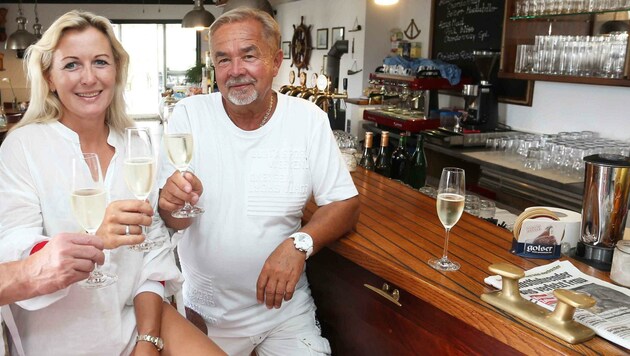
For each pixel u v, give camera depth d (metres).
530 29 4.37
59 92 1.52
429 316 1.58
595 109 4.06
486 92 4.61
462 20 5.59
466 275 1.52
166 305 1.70
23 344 1.51
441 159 4.57
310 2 8.78
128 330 1.60
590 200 1.57
